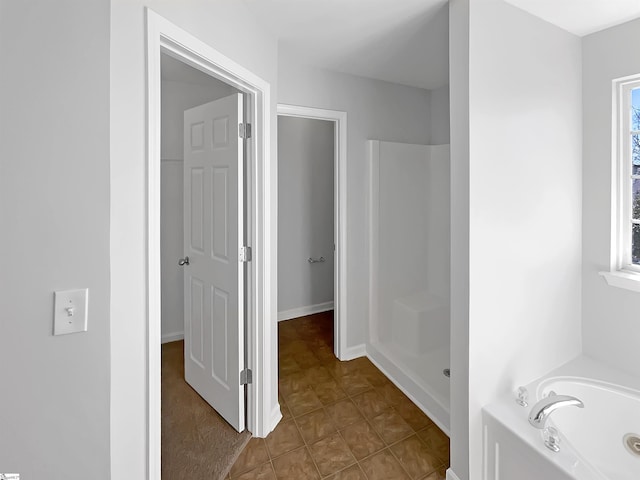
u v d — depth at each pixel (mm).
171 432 1982
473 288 1587
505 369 1736
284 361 2906
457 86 1583
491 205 1630
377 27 1931
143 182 1112
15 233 852
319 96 2580
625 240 1992
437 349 2840
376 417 2162
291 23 1874
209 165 2049
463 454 1632
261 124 1845
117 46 1021
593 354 2111
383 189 2955
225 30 1507
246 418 2062
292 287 3900
